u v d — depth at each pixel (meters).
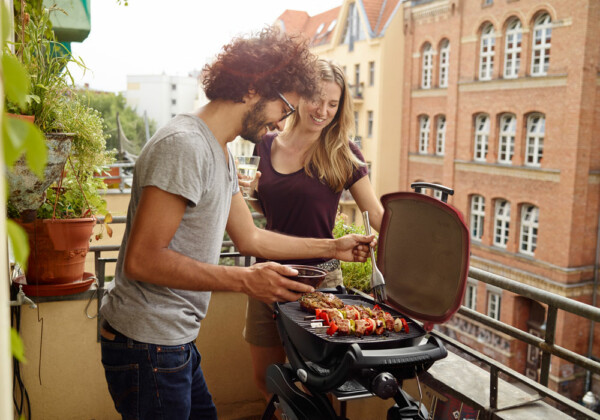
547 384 1.53
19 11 1.69
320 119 1.69
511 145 19.53
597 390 16.94
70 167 1.94
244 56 1.15
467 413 1.53
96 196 1.99
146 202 1.10
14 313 1.94
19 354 0.46
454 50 21.81
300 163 1.80
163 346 1.21
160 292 1.21
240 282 1.17
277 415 1.84
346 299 1.52
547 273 18.05
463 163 21.55
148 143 1.15
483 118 20.92
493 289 18.97
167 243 1.12
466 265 1.12
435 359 1.12
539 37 18.38
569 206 17.34
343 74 1.71
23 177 1.41
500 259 19.70
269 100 1.21
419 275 1.25
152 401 1.22
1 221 0.39
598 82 17.06
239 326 2.28
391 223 1.32
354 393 1.28
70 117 1.77
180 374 1.24
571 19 17.05
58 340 2.01
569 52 17.17
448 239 1.15
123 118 21.20
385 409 1.82
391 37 25.59
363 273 2.28
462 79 21.48
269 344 1.92
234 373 2.29
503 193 19.62
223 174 1.21
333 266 1.81
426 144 24.62
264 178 1.83
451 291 1.15
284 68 1.19
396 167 26.88
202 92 1.23
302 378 1.25
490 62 20.42
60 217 1.92
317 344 1.15
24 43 1.61
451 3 21.64
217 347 2.26
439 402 1.63
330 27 32.00
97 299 2.04
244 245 1.49
